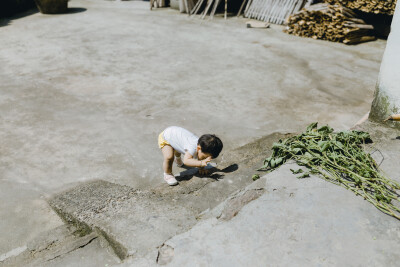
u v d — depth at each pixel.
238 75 8.52
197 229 2.90
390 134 4.40
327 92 7.70
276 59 9.73
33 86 7.61
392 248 2.68
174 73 8.56
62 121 6.20
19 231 3.79
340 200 3.20
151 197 3.85
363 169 3.50
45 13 14.45
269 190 3.35
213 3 15.80
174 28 12.80
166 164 4.41
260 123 6.34
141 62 9.25
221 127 6.16
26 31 11.91
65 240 3.42
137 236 2.93
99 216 3.47
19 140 5.58
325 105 7.07
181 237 2.81
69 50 10.03
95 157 5.20
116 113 6.55
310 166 3.68
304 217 2.99
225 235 2.82
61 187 4.52
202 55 9.91
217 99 7.23
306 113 6.73
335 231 2.84
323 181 3.46
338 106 7.04
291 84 8.08
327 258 2.60
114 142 5.60
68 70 8.57
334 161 3.65
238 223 2.94
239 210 3.09
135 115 6.49
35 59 9.26
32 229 3.81
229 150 5.45
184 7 15.27
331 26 11.28
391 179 3.48
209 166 4.79
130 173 4.87
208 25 13.41
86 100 7.03
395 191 3.33
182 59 9.55
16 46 10.29
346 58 9.94
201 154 4.18
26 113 6.44
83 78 8.12
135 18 14.18
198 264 2.56
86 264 2.92
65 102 6.92
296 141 4.05
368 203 3.16
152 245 2.80
